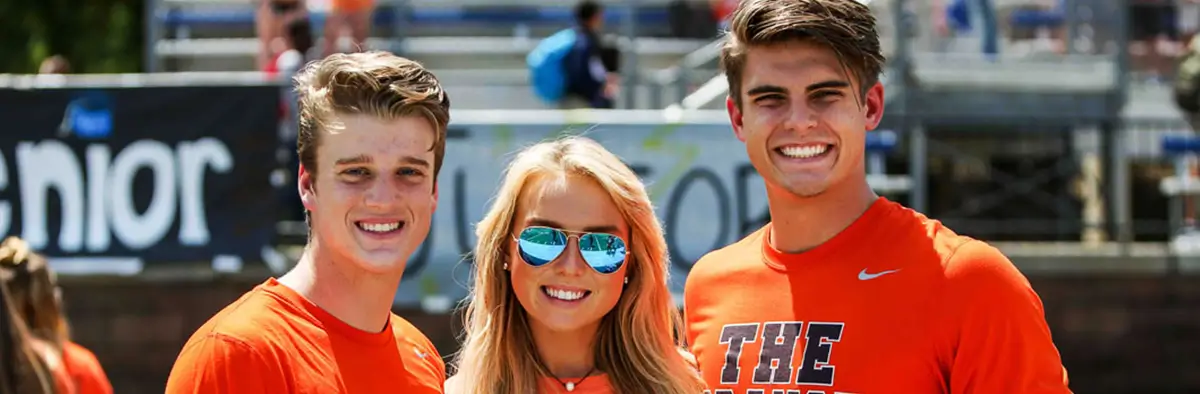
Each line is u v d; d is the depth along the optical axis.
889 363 2.91
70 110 6.95
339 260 2.84
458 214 7.05
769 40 2.98
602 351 3.18
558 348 3.14
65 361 4.18
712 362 3.18
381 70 2.78
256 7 9.89
